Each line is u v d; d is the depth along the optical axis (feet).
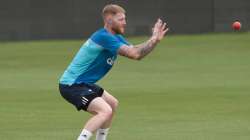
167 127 108.68
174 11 299.38
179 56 228.02
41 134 104.22
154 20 297.12
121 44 80.94
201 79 174.91
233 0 298.97
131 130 106.52
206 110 125.49
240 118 116.06
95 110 82.23
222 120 114.32
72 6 295.69
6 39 294.05
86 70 83.35
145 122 113.80
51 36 296.10
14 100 142.51
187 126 109.40
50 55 239.71
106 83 169.58
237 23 105.09
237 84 163.32
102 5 295.48
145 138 100.07
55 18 295.69
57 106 133.08
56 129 108.37
